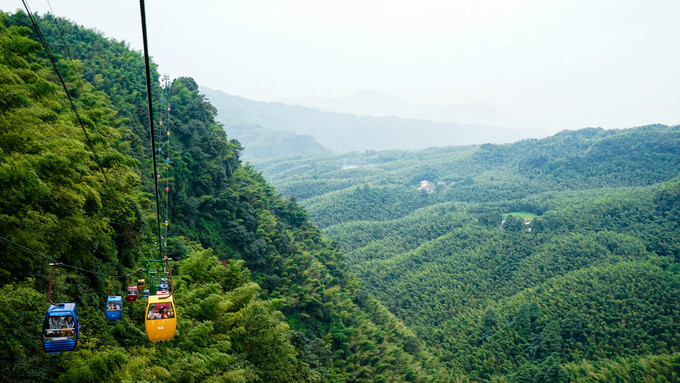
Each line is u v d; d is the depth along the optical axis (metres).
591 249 130.62
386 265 146.00
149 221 39.62
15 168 16.47
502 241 147.88
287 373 35.75
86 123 26.69
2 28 22.59
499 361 89.00
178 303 30.34
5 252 17.95
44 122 23.12
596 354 86.00
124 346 23.55
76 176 23.00
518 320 97.88
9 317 17.72
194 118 71.56
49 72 41.09
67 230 21.28
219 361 26.67
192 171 59.06
